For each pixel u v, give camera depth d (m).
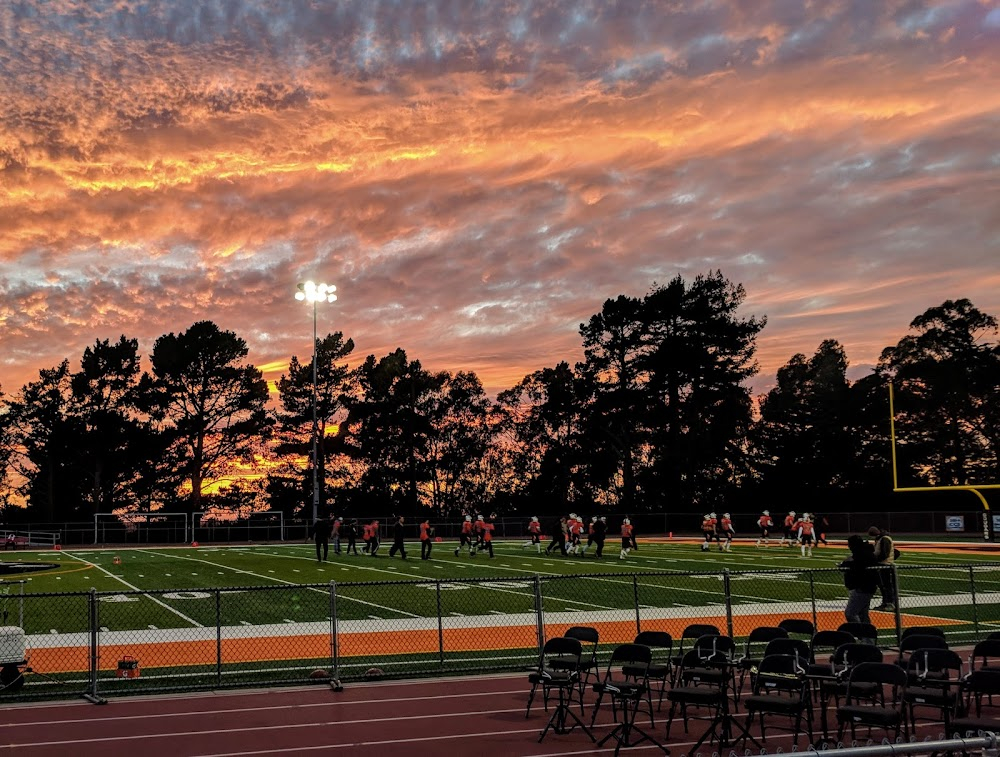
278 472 87.94
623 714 11.59
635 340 86.12
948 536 58.66
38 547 58.72
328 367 88.62
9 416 86.81
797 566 34.81
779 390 88.75
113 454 81.44
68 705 12.54
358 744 10.57
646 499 84.06
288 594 25.16
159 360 83.38
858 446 82.19
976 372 81.38
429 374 92.69
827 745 10.34
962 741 6.25
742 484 84.06
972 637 17.73
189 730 11.18
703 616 20.55
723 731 10.80
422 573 31.70
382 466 90.00
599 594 24.75
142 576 32.06
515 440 97.00
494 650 16.48
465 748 10.45
